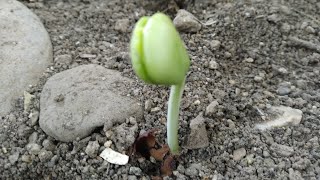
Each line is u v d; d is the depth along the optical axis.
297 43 0.10
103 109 0.08
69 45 0.10
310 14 0.11
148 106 0.08
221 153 0.08
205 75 0.09
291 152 0.08
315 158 0.08
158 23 0.06
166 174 0.08
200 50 0.10
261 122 0.08
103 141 0.08
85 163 0.08
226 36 0.10
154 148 0.08
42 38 0.10
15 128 0.08
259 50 0.10
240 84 0.09
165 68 0.06
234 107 0.09
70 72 0.09
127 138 0.08
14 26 0.10
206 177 0.08
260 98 0.09
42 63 0.09
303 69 0.10
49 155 0.08
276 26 0.10
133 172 0.08
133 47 0.06
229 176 0.08
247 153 0.08
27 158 0.08
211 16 0.11
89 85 0.08
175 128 0.07
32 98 0.09
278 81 0.09
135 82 0.09
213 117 0.08
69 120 0.08
